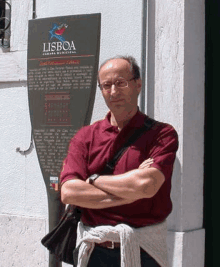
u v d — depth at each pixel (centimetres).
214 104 377
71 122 375
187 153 359
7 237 441
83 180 253
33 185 430
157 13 367
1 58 451
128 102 246
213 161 377
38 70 389
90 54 369
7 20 464
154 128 246
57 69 381
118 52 385
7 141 448
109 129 253
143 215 242
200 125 376
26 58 436
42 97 387
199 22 374
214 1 378
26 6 438
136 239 237
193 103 366
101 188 242
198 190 374
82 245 250
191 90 364
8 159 446
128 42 380
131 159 243
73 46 375
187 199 360
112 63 246
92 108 371
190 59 363
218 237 373
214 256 375
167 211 249
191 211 366
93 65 368
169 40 362
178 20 358
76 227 272
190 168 363
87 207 244
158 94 365
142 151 243
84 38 372
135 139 245
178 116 357
